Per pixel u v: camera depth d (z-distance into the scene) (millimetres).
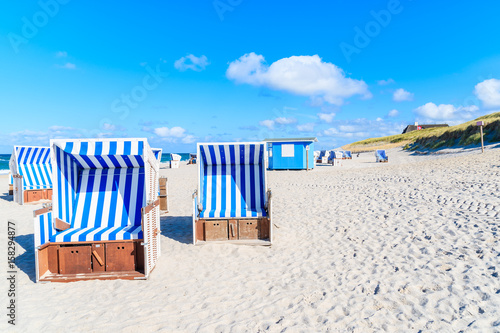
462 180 9867
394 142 74438
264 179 6234
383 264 4543
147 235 4301
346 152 39156
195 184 15172
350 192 10391
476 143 28516
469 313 3174
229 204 6336
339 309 3357
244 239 5871
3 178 23234
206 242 5785
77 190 5133
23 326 3016
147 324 3076
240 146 6250
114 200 5070
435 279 3943
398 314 3213
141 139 4594
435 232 5676
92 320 3146
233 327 3035
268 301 3592
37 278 4086
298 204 9188
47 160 11523
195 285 4047
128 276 4211
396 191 9562
